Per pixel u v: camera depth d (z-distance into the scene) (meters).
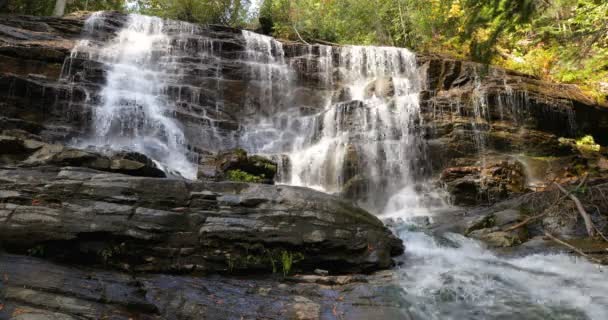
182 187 5.99
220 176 8.46
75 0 23.44
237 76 14.85
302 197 6.25
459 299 5.04
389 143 11.80
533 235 8.10
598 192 8.67
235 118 14.12
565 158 12.62
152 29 15.99
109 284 4.57
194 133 12.62
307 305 4.70
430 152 12.05
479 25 6.54
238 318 4.30
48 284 4.25
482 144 12.38
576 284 5.57
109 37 15.27
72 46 13.62
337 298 4.95
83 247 5.19
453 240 7.80
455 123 12.46
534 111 13.76
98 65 12.95
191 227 5.62
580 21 11.72
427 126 12.36
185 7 21.52
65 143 10.31
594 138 15.61
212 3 21.77
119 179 5.84
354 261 5.91
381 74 16.44
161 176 7.27
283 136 14.01
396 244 6.72
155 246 5.40
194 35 15.89
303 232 5.86
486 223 8.40
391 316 4.54
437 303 4.93
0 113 10.12
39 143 6.75
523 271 6.08
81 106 11.20
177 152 11.53
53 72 12.28
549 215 8.41
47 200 5.43
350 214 6.37
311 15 20.22
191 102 13.62
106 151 7.55
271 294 4.97
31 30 14.19
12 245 5.03
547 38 10.05
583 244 7.40
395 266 6.27
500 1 5.93
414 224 8.95
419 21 18.48
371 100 13.87
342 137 12.23
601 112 15.22
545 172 12.12
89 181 5.75
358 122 12.66
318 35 20.44
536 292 5.29
